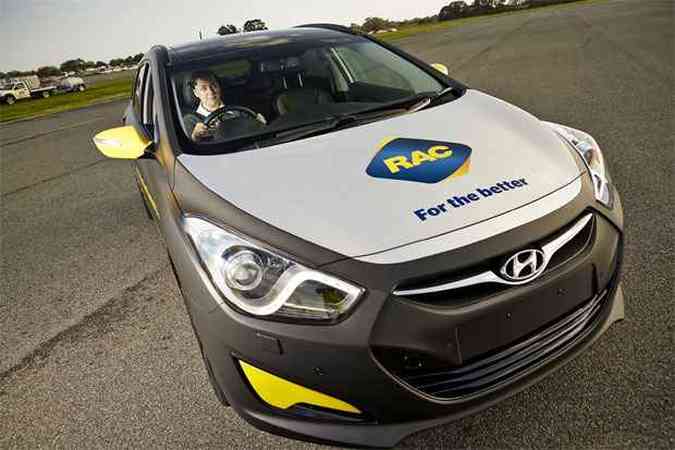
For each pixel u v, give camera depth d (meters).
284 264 1.56
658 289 2.40
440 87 2.75
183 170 2.09
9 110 25.89
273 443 1.91
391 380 1.50
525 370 1.65
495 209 1.63
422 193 1.71
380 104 2.59
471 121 2.24
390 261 1.50
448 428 1.87
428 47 19.08
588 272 1.69
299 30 3.43
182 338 2.65
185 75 2.75
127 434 2.07
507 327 1.57
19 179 6.88
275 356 1.55
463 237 1.54
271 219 1.67
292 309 1.53
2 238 4.54
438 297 1.50
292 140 2.24
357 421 1.60
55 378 2.48
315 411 1.62
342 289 1.50
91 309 3.07
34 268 3.78
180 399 2.21
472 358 1.56
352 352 1.48
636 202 3.27
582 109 5.84
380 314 1.47
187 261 1.76
